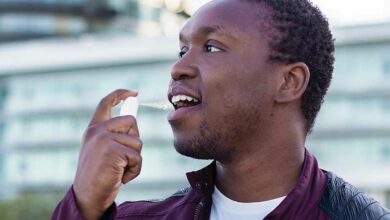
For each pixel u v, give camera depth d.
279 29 2.23
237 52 2.20
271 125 2.23
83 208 2.09
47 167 58.38
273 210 2.14
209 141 2.18
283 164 2.26
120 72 56.78
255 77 2.20
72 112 58.47
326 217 2.16
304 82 2.26
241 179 2.27
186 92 2.20
